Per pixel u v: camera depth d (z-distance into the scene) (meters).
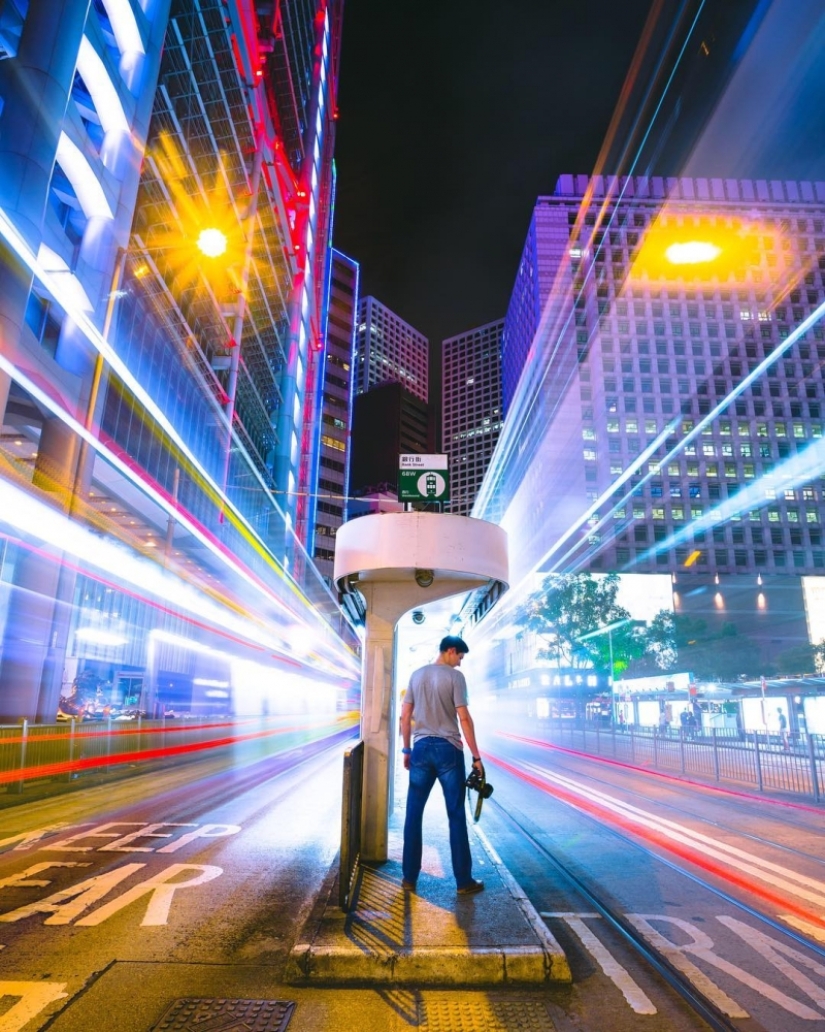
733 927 4.71
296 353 84.50
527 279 124.00
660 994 3.58
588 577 57.38
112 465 30.66
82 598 30.42
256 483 69.12
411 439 187.88
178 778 14.14
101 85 26.59
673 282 111.06
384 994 3.48
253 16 57.72
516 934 3.92
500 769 16.45
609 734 22.72
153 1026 3.08
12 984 3.54
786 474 102.38
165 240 40.22
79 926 4.50
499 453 154.00
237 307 55.72
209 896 5.27
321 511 121.62
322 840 7.57
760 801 11.34
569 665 58.69
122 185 28.11
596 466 102.56
